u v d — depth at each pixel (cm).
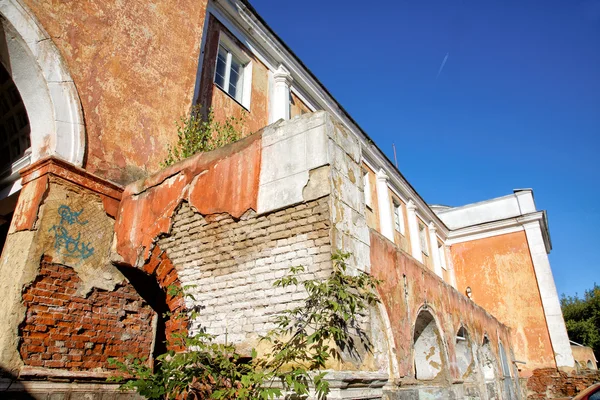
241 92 1048
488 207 2027
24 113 648
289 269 405
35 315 456
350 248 412
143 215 549
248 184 468
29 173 529
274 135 471
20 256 471
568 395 1501
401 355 577
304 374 347
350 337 377
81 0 602
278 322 385
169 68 730
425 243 1898
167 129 696
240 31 1062
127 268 563
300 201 420
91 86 590
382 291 564
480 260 1945
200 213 496
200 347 404
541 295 1720
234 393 373
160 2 745
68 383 465
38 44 536
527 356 1662
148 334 579
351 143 483
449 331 826
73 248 512
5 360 417
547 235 2022
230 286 446
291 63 1212
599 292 3272
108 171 586
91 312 515
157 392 376
